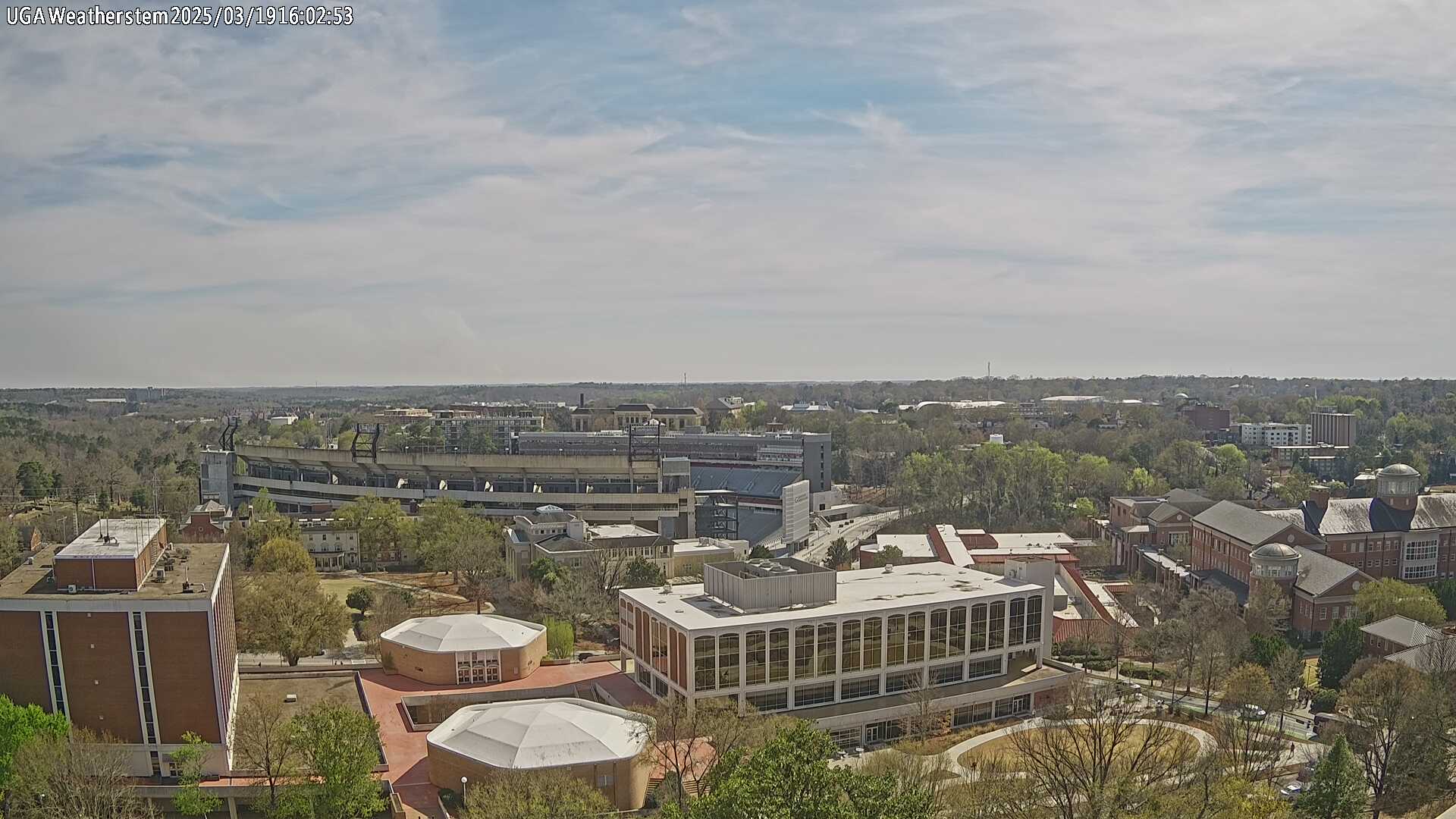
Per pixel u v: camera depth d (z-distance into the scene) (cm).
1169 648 16700
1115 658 17275
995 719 14725
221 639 11981
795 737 7838
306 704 14038
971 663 15238
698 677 13175
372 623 18238
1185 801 9681
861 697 14350
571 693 14875
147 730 11162
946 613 14900
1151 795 9931
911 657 14662
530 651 15788
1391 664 13312
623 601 15512
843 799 7231
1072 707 12038
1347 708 12925
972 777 11900
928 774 10969
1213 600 18100
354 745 10544
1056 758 9975
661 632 14025
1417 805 11125
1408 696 11850
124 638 11006
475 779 11025
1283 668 14862
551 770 10688
